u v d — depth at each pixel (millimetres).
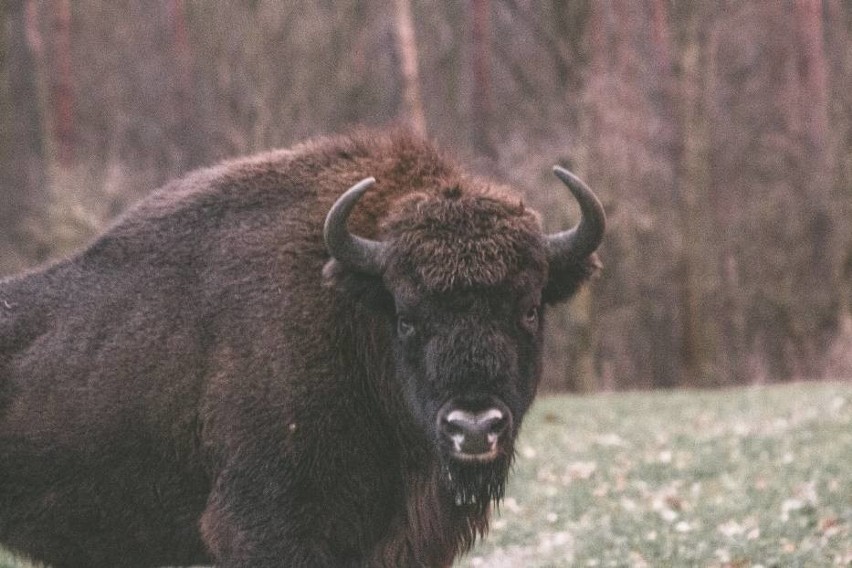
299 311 12148
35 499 12938
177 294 12664
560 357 50406
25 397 12875
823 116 58875
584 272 12227
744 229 59094
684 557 16594
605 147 51719
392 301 11898
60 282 13250
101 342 12773
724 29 59000
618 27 54281
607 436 26047
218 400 12203
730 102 59625
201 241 12789
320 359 12047
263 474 11992
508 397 11266
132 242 13102
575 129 53125
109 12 62469
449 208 11672
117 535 12898
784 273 58531
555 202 49531
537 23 54531
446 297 11312
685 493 20578
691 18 55344
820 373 56188
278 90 55281
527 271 11531
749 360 57688
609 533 18219
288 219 12594
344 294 11883
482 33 53250
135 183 55125
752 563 15992
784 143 59219
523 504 20812
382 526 12352
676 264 55188
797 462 21266
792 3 58969
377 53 52625
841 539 16484
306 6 55500
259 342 12164
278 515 11977
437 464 12219
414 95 43688
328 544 12141
